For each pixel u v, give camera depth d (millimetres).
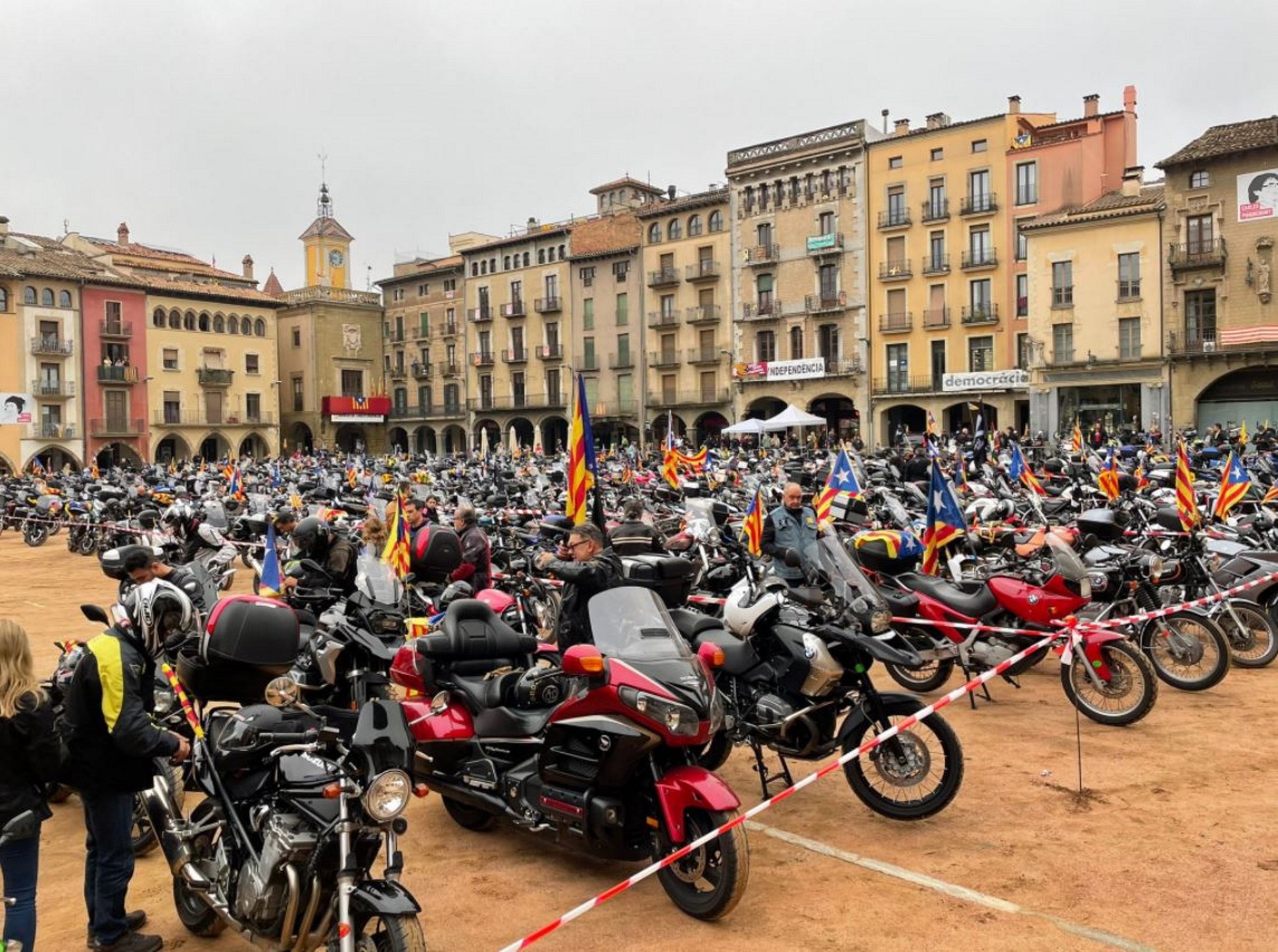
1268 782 6344
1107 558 8672
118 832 4488
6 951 3744
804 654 6016
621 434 65438
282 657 4715
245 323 68750
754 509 10234
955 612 8219
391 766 3852
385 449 79562
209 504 16062
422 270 75938
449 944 4598
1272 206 40156
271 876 3971
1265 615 9242
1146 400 43594
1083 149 46656
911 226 52031
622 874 5379
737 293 58750
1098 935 4484
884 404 53000
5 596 16094
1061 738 7391
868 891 5020
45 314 57844
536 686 5617
